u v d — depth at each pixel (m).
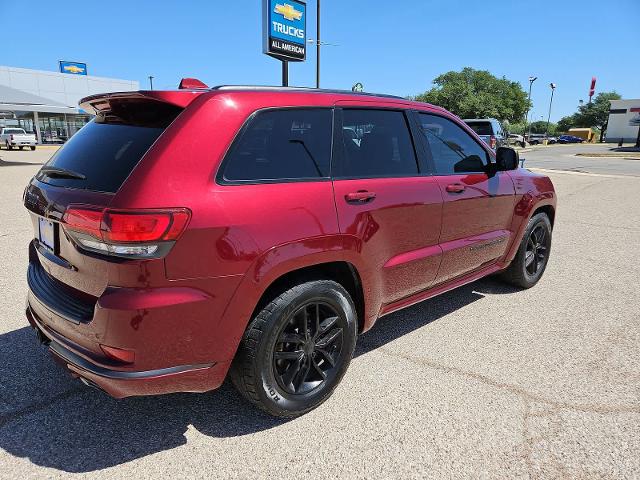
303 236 2.51
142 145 2.29
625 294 4.77
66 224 2.27
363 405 2.83
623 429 2.61
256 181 2.43
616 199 11.68
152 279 2.10
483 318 4.16
